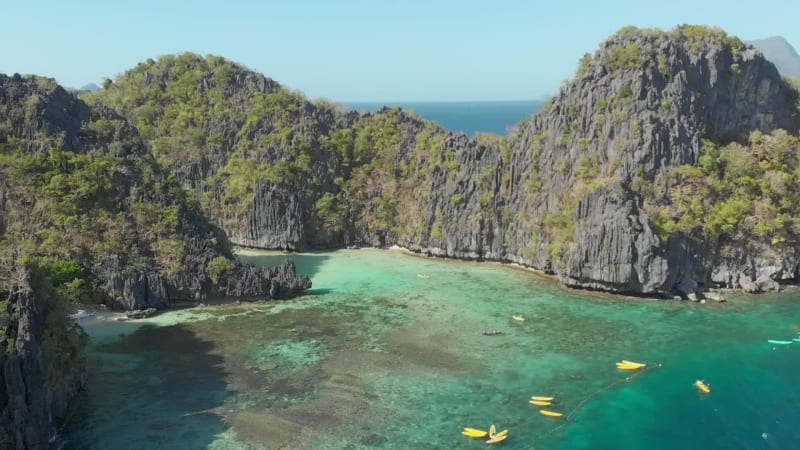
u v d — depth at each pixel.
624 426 55.38
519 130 119.62
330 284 98.62
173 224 90.00
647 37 104.94
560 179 104.94
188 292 86.19
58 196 84.19
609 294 93.19
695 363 68.69
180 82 142.62
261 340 74.06
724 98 104.62
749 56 104.31
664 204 95.19
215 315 82.81
